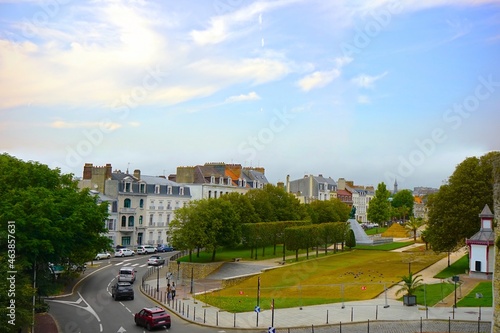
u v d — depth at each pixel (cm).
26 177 4938
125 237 10244
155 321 3997
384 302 4928
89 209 5100
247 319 4409
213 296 5644
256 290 5959
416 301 4844
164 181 11481
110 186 10094
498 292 2725
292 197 10800
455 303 4516
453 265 7262
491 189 6681
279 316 4491
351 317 4244
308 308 4797
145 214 10700
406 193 18850
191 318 4469
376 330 3872
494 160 2895
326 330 3944
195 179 12169
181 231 7725
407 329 3872
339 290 5728
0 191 4638
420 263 7581
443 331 3784
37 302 4141
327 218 11650
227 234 7925
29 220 4097
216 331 4009
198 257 8225
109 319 4397
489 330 3766
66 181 5903
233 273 7281
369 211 15362
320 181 18412
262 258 8538
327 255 9112
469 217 6619
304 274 6925
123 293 5362
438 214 6950
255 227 8362
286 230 8138
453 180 6975
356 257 8794
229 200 9206
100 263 8419
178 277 7112
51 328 4009
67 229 4497
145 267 8125
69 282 6431
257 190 10556
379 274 6631
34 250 4047
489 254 6000
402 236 13550
